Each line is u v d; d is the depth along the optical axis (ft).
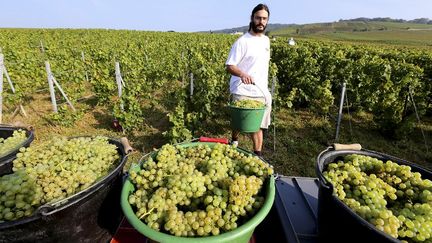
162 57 48.34
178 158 7.14
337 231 5.54
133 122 22.26
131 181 6.45
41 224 5.76
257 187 6.03
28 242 5.85
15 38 79.20
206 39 104.83
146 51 52.21
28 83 28.89
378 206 5.67
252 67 13.96
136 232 7.35
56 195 6.23
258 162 6.88
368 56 37.99
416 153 19.92
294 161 17.72
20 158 7.40
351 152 7.54
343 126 24.53
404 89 23.29
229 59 13.75
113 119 25.26
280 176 9.46
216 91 27.20
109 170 7.56
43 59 41.52
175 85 38.52
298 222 7.30
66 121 22.62
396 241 4.35
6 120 23.27
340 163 6.86
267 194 6.01
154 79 35.40
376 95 26.43
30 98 29.76
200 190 5.77
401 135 21.45
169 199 5.57
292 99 27.48
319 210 6.35
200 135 22.12
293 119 25.82
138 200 5.70
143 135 22.06
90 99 31.35
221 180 6.22
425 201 5.79
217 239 4.76
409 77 22.95
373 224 5.04
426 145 20.34
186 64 41.65
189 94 26.30
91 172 7.00
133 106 22.30
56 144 7.77
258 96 14.29
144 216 5.32
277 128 23.15
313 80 29.37
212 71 28.86
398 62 31.50
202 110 23.85
